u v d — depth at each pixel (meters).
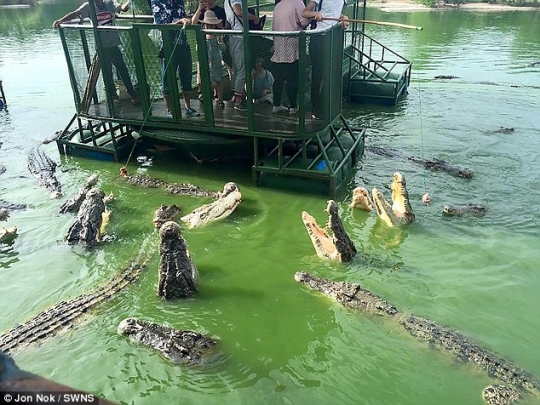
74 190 9.94
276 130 9.30
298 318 6.31
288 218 8.80
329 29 8.76
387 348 5.74
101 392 5.19
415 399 5.09
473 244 7.83
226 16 9.83
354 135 11.16
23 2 40.41
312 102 9.27
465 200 9.26
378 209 8.54
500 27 28.80
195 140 10.09
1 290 6.95
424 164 10.79
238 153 10.92
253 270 7.35
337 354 5.71
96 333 6.01
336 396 5.16
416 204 9.14
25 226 8.59
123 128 12.07
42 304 6.67
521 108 14.76
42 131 13.35
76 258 7.69
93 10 9.84
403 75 16.23
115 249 7.91
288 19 8.92
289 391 5.23
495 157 11.23
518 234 8.08
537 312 6.35
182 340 5.71
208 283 7.05
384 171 10.58
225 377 5.40
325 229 8.33
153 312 6.46
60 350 5.73
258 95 9.67
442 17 33.31
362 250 7.77
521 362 5.55
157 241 8.08
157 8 9.82
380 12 36.28
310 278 6.93
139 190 9.89
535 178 10.12
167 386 5.27
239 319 6.32
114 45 10.09
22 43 24.72
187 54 9.45
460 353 5.52
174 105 9.92
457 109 14.89
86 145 11.31
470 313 6.36
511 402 4.88
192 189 9.75
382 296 6.70
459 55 21.92
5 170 10.88
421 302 6.57
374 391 5.21
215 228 8.47
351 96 15.95
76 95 11.03
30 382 1.55
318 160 9.79
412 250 7.73
